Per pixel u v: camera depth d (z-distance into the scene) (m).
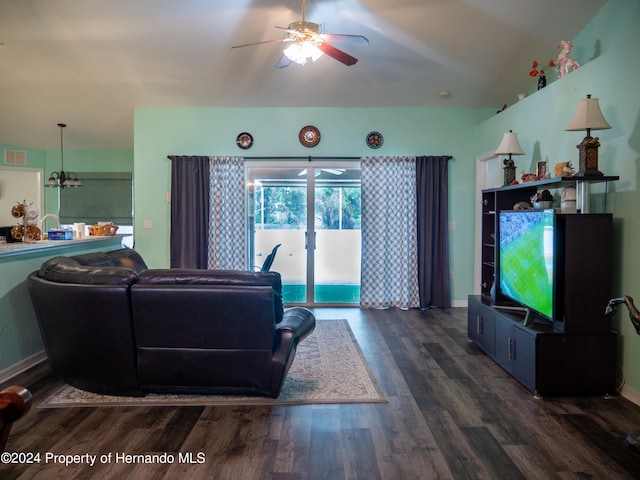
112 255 4.68
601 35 4.09
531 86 5.46
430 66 5.07
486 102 5.93
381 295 6.08
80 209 7.98
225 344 2.93
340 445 2.45
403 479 2.13
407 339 4.59
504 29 4.40
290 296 6.36
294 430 2.63
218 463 2.26
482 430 2.63
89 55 4.86
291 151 6.11
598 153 3.48
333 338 4.62
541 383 3.09
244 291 2.82
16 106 6.07
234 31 4.46
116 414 2.83
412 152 6.13
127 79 5.36
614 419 2.78
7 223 7.66
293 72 5.21
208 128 6.10
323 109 6.10
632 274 3.11
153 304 2.86
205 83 5.46
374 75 5.27
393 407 2.95
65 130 6.91
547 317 3.15
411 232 6.07
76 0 4.02
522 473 2.18
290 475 2.16
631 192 3.12
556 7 4.07
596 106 3.12
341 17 4.26
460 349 4.25
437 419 2.78
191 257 6.00
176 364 2.96
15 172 7.68
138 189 6.12
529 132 4.66
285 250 6.32
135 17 4.25
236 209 6.07
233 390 3.07
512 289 3.77
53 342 3.20
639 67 3.03
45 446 2.43
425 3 4.06
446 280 6.07
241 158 6.04
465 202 6.18
